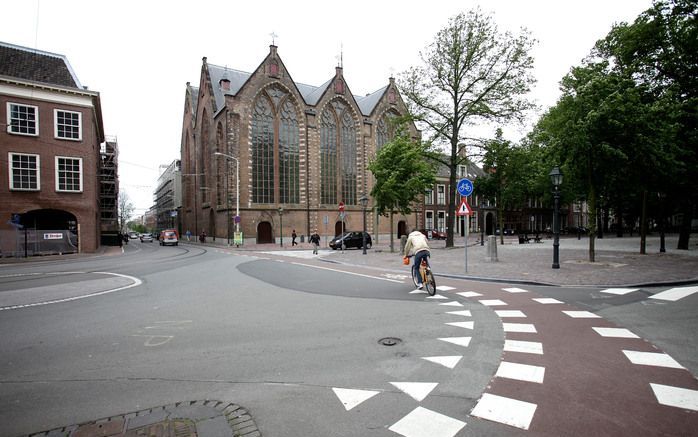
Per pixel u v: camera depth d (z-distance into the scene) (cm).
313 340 552
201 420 329
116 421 330
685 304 734
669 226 4941
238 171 3634
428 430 308
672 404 344
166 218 9438
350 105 4619
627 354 474
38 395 384
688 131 1691
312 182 4262
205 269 1560
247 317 695
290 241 4106
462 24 2197
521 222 5866
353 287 1026
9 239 2419
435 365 450
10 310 780
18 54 2572
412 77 2338
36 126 2539
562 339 538
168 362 472
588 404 347
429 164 2430
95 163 3088
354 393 379
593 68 1409
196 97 5569
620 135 1284
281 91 4141
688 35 1623
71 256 2498
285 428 314
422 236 944
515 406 346
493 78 2227
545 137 2219
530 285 1002
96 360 484
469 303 791
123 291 1011
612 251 1944
